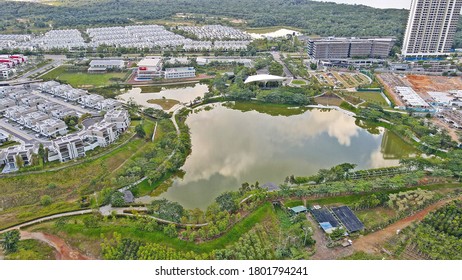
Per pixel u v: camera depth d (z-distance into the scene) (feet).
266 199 552.41
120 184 593.42
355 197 559.38
